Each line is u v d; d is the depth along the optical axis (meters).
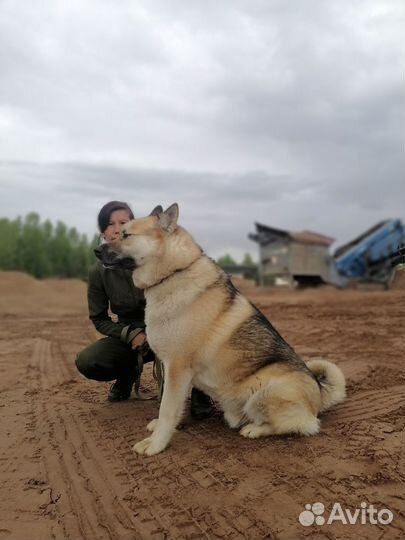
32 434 1.53
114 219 1.68
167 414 1.39
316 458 1.25
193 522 0.98
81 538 0.93
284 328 4.03
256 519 0.97
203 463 1.26
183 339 1.40
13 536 0.94
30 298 8.45
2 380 2.33
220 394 1.48
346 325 4.12
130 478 1.20
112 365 1.81
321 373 1.72
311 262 11.02
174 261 1.43
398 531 0.92
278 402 1.40
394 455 1.26
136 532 0.95
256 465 1.23
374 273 10.87
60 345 3.52
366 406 1.73
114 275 1.77
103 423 1.63
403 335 3.47
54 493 1.12
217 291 1.47
